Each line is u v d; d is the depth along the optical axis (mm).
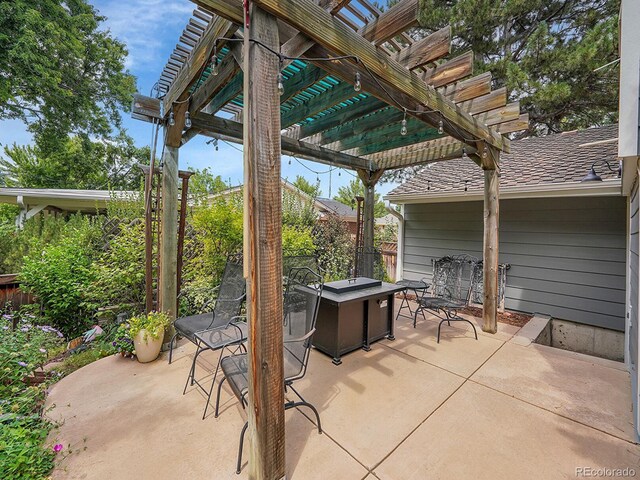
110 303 3758
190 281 4176
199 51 2119
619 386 2508
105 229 4281
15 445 1574
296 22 1594
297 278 3654
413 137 3920
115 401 2240
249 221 1458
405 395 2350
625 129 1791
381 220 14812
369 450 1776
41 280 3828
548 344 4430
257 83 1460
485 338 3584
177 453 1747
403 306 5168
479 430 1960
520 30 8531
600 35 6820
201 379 2559
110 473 1602
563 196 4359
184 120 2877
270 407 1489
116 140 14523
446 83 2479
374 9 1979
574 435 1921
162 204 3150
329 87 2891
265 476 1477
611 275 4254
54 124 10211
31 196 7836
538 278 4855
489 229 3725
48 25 8328
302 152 4141
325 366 2814
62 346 3617
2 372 2248
